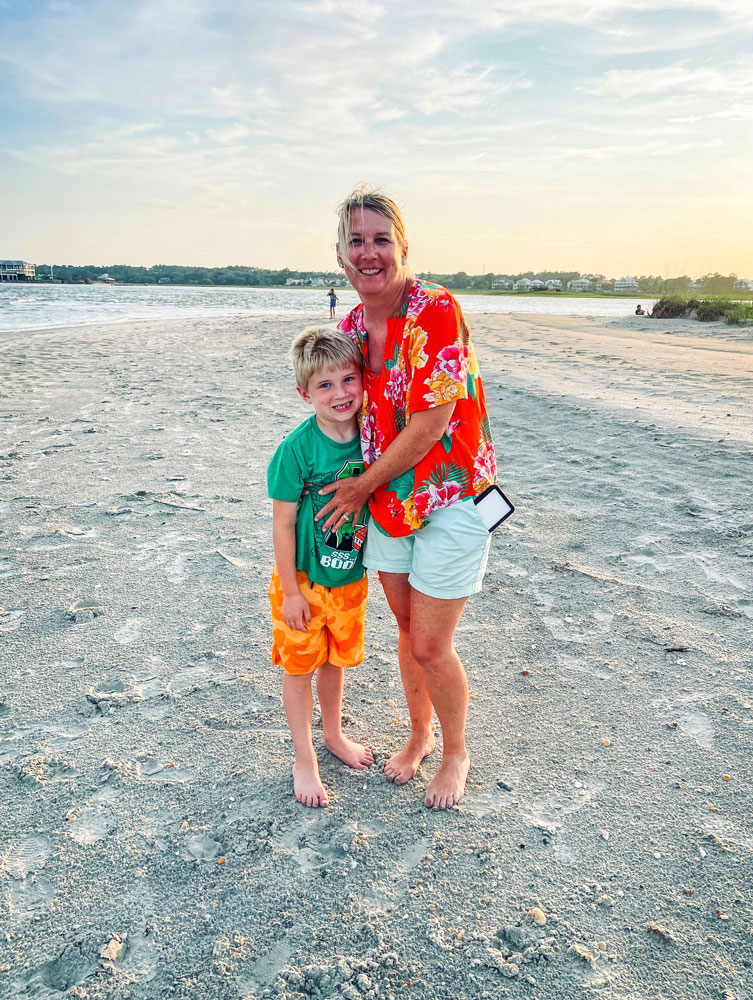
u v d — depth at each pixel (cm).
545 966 177
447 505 213
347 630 242
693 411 855
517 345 1831
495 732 275
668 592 386
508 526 493
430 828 227
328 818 232
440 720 239
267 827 227
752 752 257
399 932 188
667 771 249
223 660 326
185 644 339
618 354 1577
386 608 389
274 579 240
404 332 206
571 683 305
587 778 248
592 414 856
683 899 196
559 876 206
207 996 171
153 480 598
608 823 226
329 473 225
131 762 257
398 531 219
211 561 436
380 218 200
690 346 1811
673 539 459
